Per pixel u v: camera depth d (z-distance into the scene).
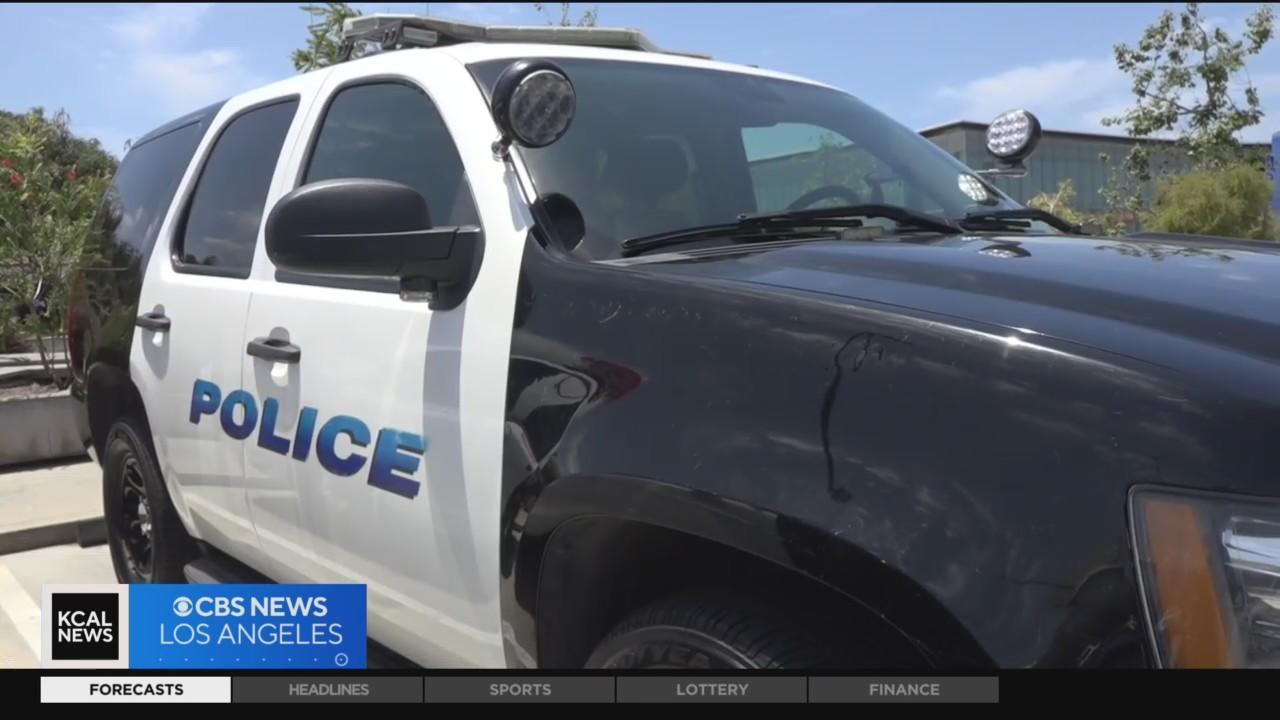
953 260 1.98
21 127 8.34
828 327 1.67
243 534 3.08
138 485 4.02
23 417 6.91
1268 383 1.40
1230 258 2.09
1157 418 1.37
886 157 3.05
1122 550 1.33
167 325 3.42
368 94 2.93
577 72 2.73
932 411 1.51
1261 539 1.28
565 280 2.06
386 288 2.50
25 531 5.31
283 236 2.18
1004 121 3.72
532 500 1.94
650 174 2.49
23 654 3.84
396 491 2.30
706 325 1.79
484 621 2.14
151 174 4.16
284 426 2.71
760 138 2.83
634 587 2.05
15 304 8.69
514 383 2.04
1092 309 1.66
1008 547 1.39
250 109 3.55
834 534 1.50
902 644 1.64
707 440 1.68
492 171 2.36
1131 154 13.79
